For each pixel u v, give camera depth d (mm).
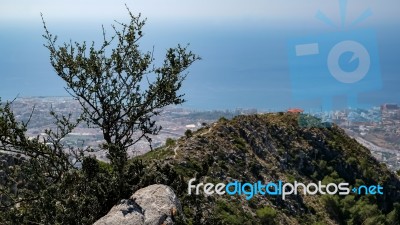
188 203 14648
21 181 13883
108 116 13992
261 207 61688
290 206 70625
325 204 77625
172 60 14508
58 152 13453
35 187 13586
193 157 61125
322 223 69312
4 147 13148
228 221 46562
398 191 100188
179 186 14203
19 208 13367
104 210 12195
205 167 17469
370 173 99875
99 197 12305
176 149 64625
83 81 13688
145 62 14148
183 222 11398
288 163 90500
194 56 14688
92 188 12445
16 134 13070
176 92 14508
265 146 89562
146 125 14469
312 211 74125
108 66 13867
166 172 14242
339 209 77062
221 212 49344
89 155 13148
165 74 14320
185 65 14539
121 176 12703
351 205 79750
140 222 10703
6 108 13094
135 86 14125
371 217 80375
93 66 13602
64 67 13617
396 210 94562
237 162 72625
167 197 11828
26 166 13211
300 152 95125
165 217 11102
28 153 13266
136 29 14195
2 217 12250
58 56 13594
